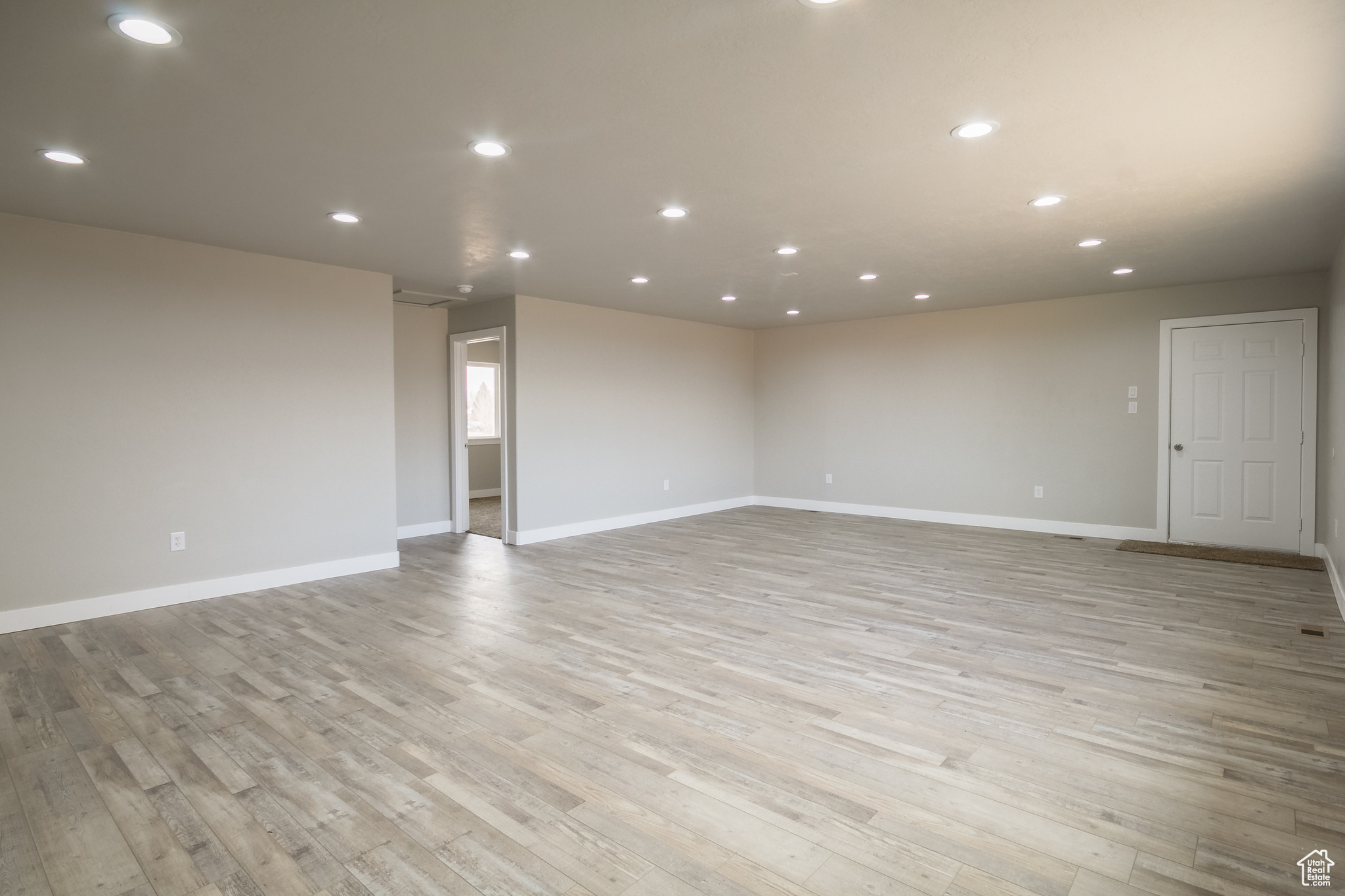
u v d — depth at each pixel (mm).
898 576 5266
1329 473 5363
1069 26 1997
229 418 4777
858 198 3605
